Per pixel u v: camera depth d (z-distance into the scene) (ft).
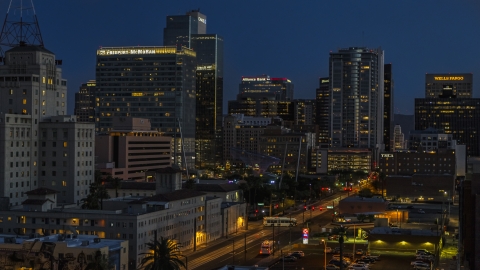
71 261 552.41
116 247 587.68
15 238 589.32
